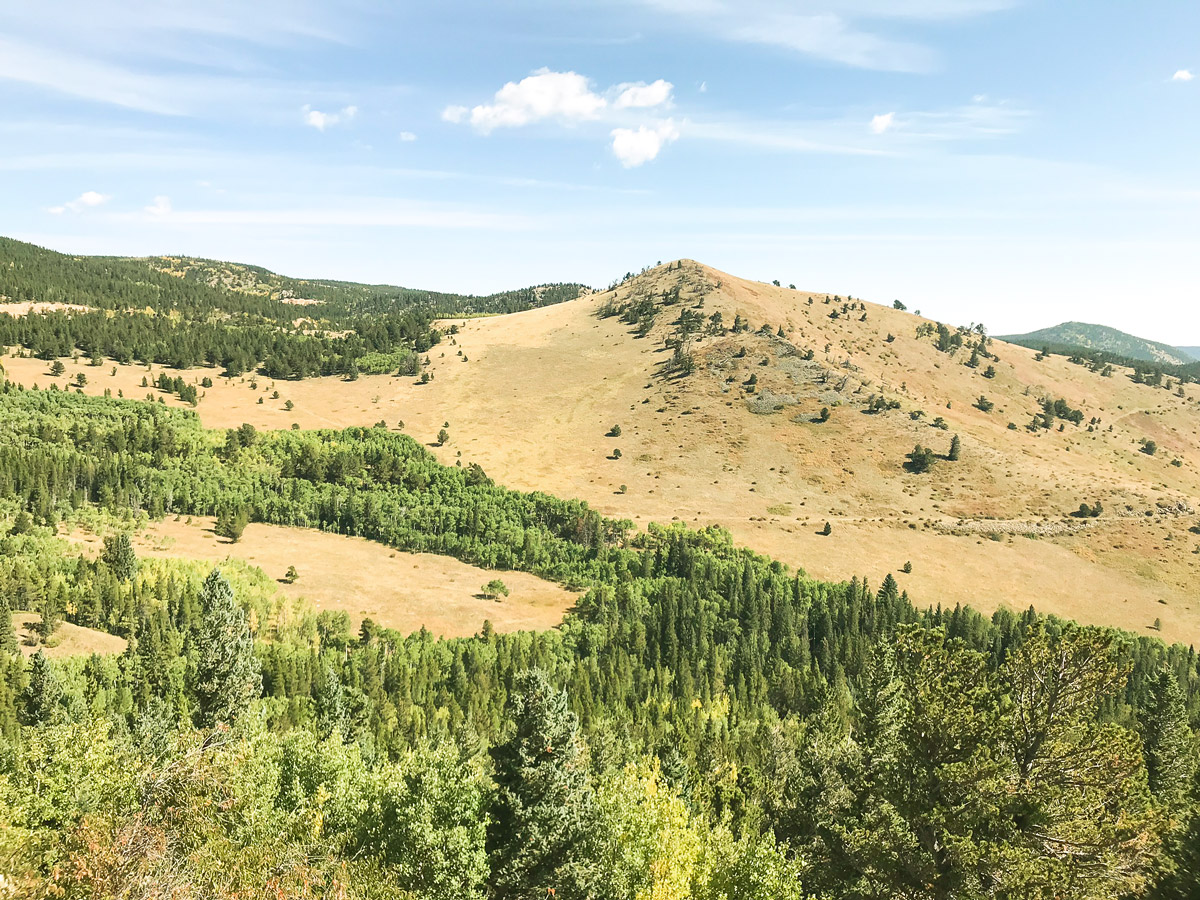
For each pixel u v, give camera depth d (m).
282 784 45.38
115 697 87.56
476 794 38.88
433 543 194.00
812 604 158.38
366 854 36.81
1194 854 29.59
